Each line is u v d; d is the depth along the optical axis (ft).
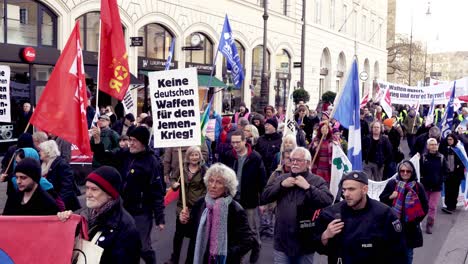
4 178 20.77
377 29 178.91
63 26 55.01
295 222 17.08
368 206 13.10
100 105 59.98
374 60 173.68
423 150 42.16
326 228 13.57
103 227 11.94
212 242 15.40
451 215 36.37
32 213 15.33
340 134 34.99
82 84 21.58
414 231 20.62
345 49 143.64
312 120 48.60
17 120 50.19
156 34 70.03
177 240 20.30
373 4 172.96
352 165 27.30
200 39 74.90
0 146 48.91
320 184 17.42
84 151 21.45
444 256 25.95
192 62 77.46
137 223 19.22
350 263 12.84
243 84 91.81
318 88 124.57
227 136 33.53
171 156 28.12
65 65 21.27
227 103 86.43
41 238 12.00
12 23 50.01
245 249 15.67
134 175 19.25
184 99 19.06
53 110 21.18
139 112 67.56
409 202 20.54
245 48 91.45
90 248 11.63
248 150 23.91
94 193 11.95
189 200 21.98
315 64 121.60
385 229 12.84
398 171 21.43
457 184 36.70
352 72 27.43
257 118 44.16
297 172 17.51
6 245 12.00
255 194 23.40
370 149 34.42
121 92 25.12
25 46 50.47
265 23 73.26
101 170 12.12
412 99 60.75
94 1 59.26
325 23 129.39
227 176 15.72
